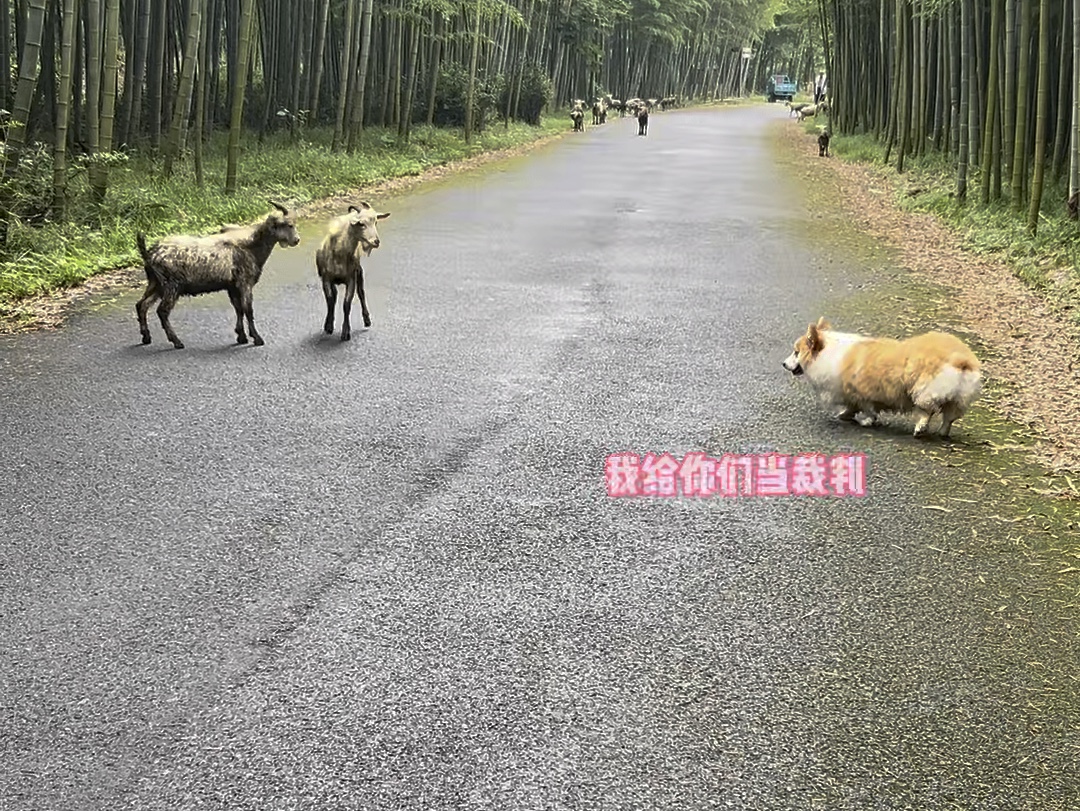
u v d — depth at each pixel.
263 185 14.07
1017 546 4.27
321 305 8.31
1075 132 10.52
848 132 30.53
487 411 5.82
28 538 4.11
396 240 11.55
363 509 4.47
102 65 11.41
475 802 2.70
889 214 14.45
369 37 19.00
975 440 5.51
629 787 2.77
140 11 14.70
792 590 3.87
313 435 5.36
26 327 7.29
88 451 5.05
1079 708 3.18
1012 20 12.24
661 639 3.51
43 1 9.30
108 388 6.02
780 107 60.22
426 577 3.89
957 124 17.17
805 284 9.59
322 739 2.94
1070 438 5.52
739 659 3.40
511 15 26.94
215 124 20.80
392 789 2.74
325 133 20.59
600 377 6.54
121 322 7.54
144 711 3.05
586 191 16.73
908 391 5.43
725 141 29.75
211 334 7.32
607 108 45.47
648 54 55.69
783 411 5.96
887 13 25.50
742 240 12.14
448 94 27.03
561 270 10.11
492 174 19.17
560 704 3.13
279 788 2.73
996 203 12.95
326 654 3.36
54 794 2.70
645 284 9.52
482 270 10.00
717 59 68.00
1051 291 8.93
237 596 3.71
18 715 3.02
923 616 3.71
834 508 4.62
